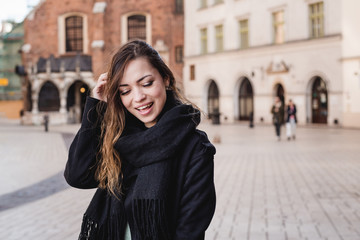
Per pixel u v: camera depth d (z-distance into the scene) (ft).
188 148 6.07
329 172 33.55
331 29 95.45
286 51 105.70
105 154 6.22
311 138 67.31
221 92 125.18
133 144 5.99
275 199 24.14
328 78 96.37
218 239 16.89
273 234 17.46
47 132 101.55
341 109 94.12
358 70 90.48
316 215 20.38
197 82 133.39
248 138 69.31
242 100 121.60
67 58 150.51
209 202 6.04
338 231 17.67
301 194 25.40
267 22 110.93
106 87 6.30
